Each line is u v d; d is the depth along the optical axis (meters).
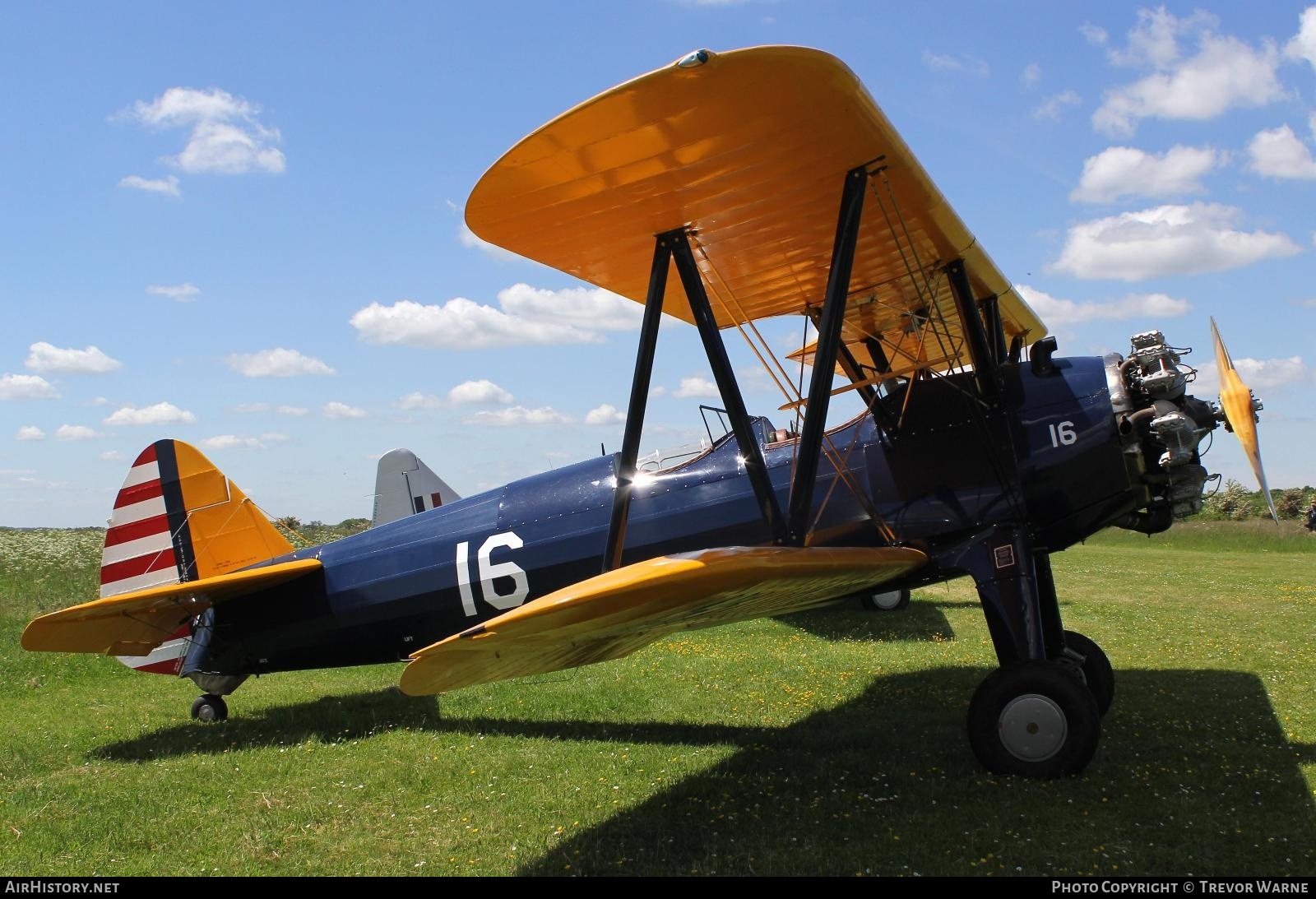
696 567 3.21
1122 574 14.62
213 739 5.91
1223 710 5.50
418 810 4.27
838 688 6.59
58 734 6.06
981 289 6.00
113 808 4.44
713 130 3.92
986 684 4.36
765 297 6.16
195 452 7.38
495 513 6.20
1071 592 12.23
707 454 5.72
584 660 4.62
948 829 3.64
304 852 3.79
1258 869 3.18
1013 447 5.02
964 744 4.91
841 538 5.34
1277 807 3.78
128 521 7.27
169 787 4.78
